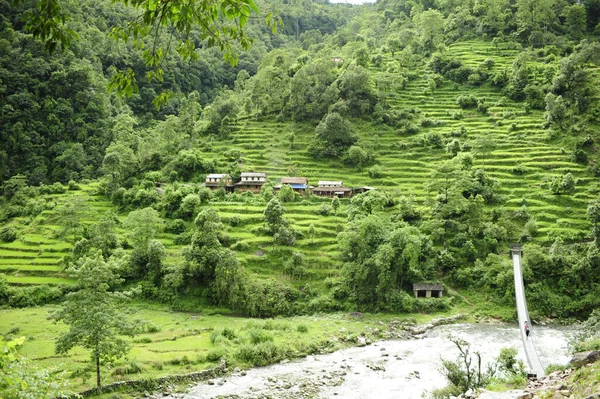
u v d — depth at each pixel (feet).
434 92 515.50
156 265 288.92
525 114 451.12
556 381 88.69
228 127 483.92
